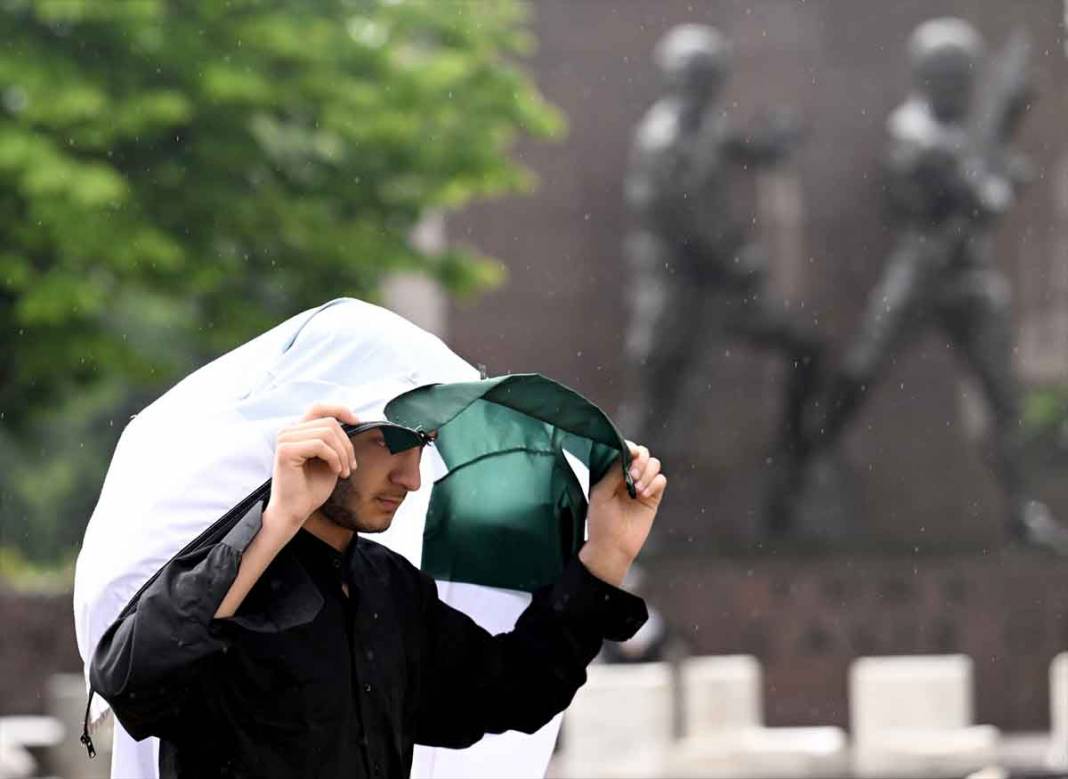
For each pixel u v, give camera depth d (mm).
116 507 10039
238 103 41719
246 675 9156
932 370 65625
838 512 59375
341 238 45000
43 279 40031
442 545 11406
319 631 9383
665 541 59219
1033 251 67188
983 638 54656
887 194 65562
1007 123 57312
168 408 10281
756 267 58719
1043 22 65562
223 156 42188
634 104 67625
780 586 55875
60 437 77500
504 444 11055
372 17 46094
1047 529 56594
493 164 46969
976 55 59094
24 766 41281
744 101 66812
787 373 59562
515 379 9875
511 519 11266
